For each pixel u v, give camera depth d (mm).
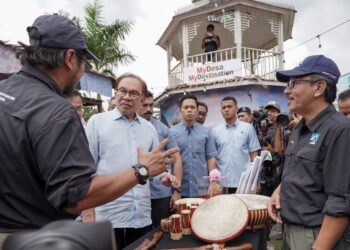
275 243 4027
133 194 2342
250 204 2084
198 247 1713
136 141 2449
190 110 3723
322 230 1487
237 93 9922
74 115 1131
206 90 10195
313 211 1586
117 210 2307
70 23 1250
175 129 3832
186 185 3697
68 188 1029
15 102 1128
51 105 1111
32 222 1115
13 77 1229
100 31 11266
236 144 3900
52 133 1054
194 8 10625
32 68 1228
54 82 1236
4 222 1103
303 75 1657
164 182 2365
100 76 6445
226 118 3994
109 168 2365
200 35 12320
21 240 410
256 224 1955
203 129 3855
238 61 9953
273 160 4066
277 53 10570
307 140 1652
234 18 10375
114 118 2447
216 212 2002
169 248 1780
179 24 11328
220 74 10156
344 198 1451
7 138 1081
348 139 1482
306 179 1615
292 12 10914
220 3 10242
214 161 3863
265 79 9797
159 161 1315
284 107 10102
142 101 2713
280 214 1782
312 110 1678
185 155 3723
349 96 3170
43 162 1045
